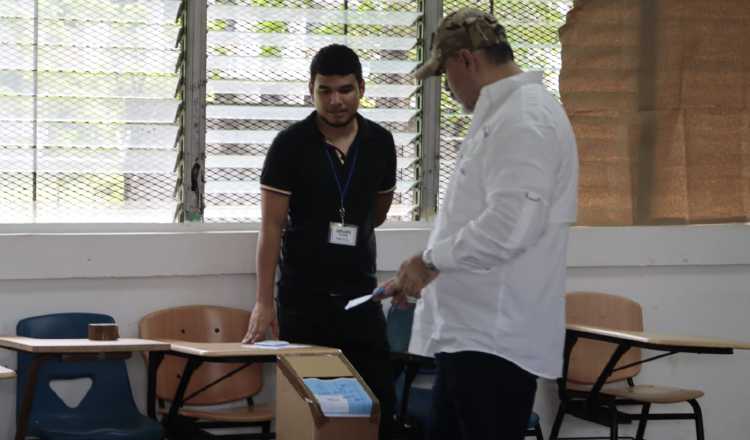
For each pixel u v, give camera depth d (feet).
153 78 15.71
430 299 9.79
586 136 17.38
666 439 17.66
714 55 17.66
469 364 9.30
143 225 15.75
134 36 15.58
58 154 15.34
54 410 13.65
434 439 9.95
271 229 13.64
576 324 16.21
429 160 17.12
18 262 14.51
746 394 17.99
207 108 15.97
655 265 17.47
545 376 9.34
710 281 17.85
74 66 15.34
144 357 14.42
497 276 9.27
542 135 9.07
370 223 13.91
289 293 13.71
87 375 13.99
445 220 9.69
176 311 15.10
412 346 9.98
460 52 9.69
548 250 9.34
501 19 17.17
